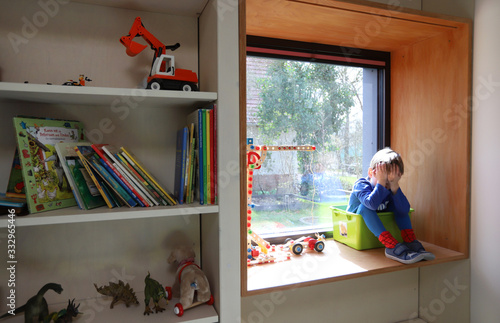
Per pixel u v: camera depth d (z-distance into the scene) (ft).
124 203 3.08
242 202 3.12
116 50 3.44
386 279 4.88
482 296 4.11
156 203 3.04
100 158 2.96
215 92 3.01
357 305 4.70
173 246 3.68
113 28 3.43
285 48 4.62
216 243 3.08
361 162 5.20
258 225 4.64
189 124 3.48
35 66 3.19
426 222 4.82
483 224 4.08
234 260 3.04
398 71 5.17
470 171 4.22
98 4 3.37
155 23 3.57
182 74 3.16
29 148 2.76
